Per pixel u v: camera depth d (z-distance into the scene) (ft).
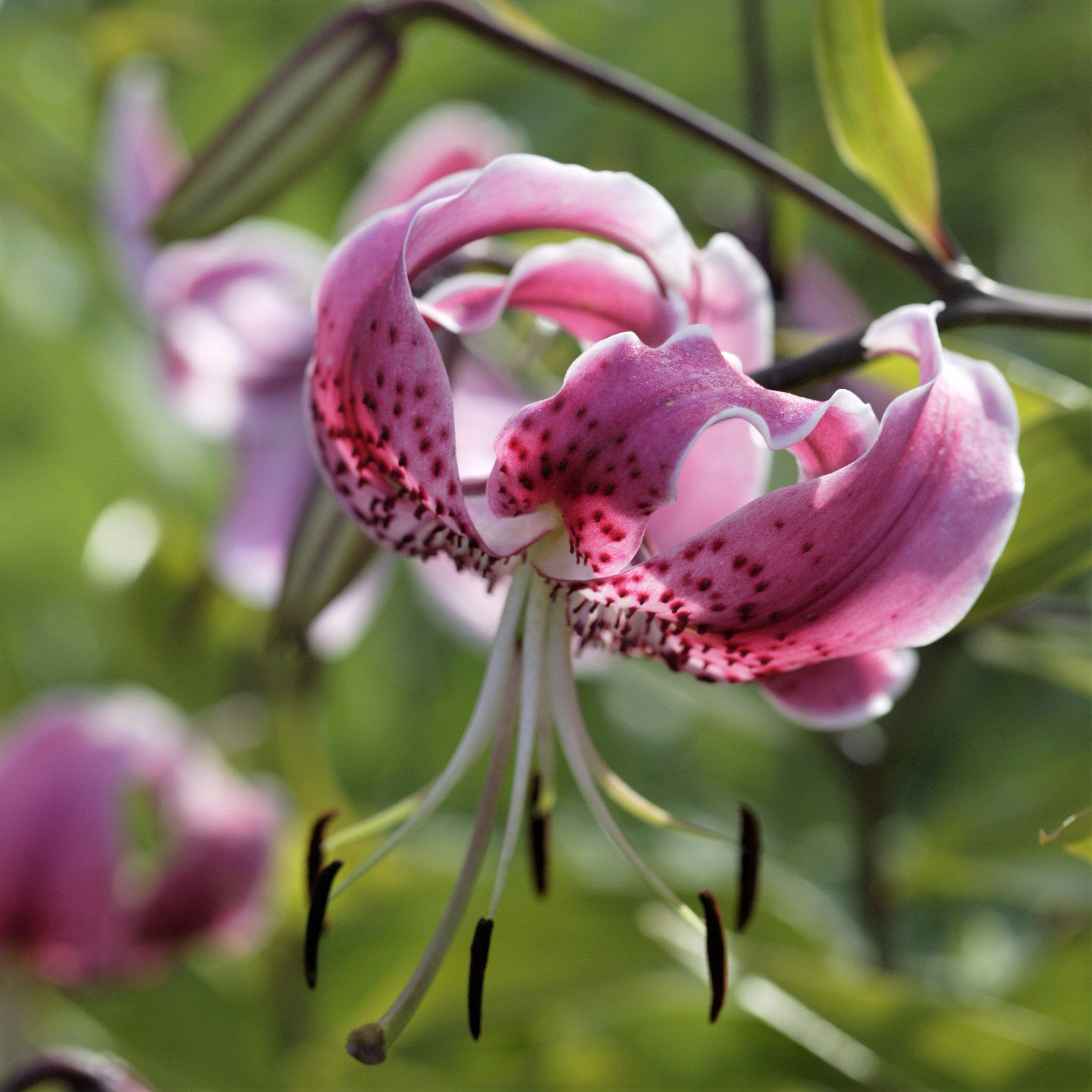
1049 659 3.64
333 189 4.76
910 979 3.78
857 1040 3.51
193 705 3.93
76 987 3.75
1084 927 3.73
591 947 3.63
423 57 4.51
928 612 3.09
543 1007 3.62
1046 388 3.37
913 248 3.32
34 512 4.75
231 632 3.91
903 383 3.32
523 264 3.14
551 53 3.39
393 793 4.52
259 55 4.73
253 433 3.82
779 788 4.69
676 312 3.15
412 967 3.65
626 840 3.22
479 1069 3.71
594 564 3.12
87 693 4.24
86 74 4.63
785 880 3.96
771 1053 3.62
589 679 4.50
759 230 3.70
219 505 3.83
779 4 4.39
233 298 3.82
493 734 3.21
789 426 3.05
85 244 4.04
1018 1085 3.48
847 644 3.12
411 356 3.09
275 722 3.81
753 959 3.53
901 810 4.95
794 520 3.07
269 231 3.83
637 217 3.11
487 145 3.75
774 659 3.15
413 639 4.72
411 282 3.23
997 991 3.85
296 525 3.32
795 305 3.69
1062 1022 3.67
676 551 3.10
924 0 4.62
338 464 3.18
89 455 4.73
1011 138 5.09
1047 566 3.22
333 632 3.73
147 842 4.10
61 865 3.70
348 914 3.83
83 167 4.02
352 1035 3.14
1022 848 3.80
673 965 3.61
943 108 4.41
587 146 4.49
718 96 4.56
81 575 4.73
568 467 3.09
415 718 4.60
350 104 3.46
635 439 3.07
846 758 3.78
